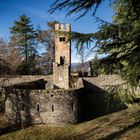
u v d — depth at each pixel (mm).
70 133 23172
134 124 22000
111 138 19562
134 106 28312
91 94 30812
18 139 22094
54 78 34375
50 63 48906
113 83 33156
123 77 10180
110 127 22797
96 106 29844
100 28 9008
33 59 48594
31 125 25875
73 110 25844
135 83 9445
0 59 33094
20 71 43656
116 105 27312
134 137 18391
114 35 9055
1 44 34969
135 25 9336
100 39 9117
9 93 27250
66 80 33969
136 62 8953
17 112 26562
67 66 34000
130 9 9477
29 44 48844
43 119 25719
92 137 20906
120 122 23750
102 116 27234
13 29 48625
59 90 25641
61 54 35125
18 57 42281
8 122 26781
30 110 26000
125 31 9023
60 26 34438
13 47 44594
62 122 25375
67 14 8797
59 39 35000
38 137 22547
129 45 9891
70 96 25750
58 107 25438
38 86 34062
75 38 9172
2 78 34094
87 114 28828
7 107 27406
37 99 25875
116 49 10078
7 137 22719
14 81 34750
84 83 33875
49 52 48938
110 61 9844
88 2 8594
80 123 26234
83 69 47812
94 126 24109
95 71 10141
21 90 26406
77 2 8586
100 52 9523
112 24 9016
